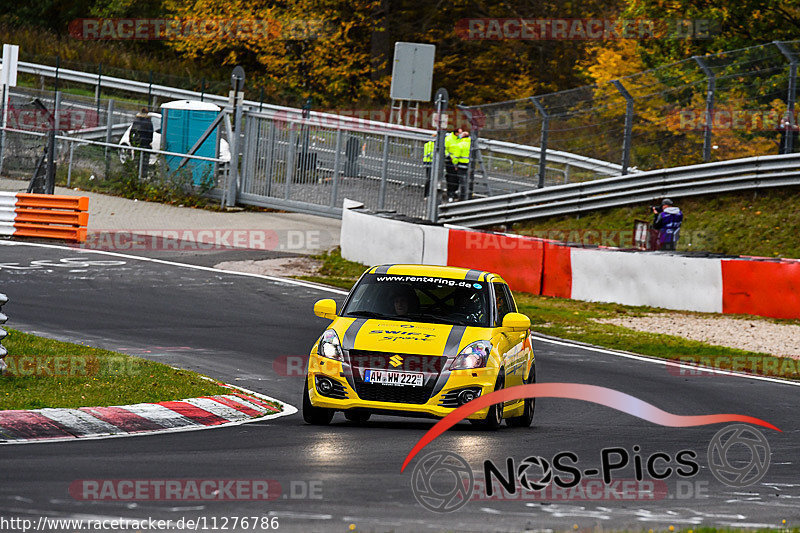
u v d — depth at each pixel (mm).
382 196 103000
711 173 98250
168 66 190125
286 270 83875
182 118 112688
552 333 66812
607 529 22703
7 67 114812
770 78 107062
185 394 38969
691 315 75312
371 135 103625
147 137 112562
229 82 189000
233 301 69438
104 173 113062
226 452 29781
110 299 66562
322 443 32250
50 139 96438
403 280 40031
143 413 35094
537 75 194125
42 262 78562
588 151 119750
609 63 153750
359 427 36812
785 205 95125
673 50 142250
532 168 114625
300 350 54875
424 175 101562
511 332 38906
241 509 22922
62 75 167375
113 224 97750
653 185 100750
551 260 81938
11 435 30391
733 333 68750
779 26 138500
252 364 49906
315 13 186625
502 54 194375
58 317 59250
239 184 111375
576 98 167250
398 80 92688
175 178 110625
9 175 114500
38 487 23906
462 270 41406
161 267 80062
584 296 80562
